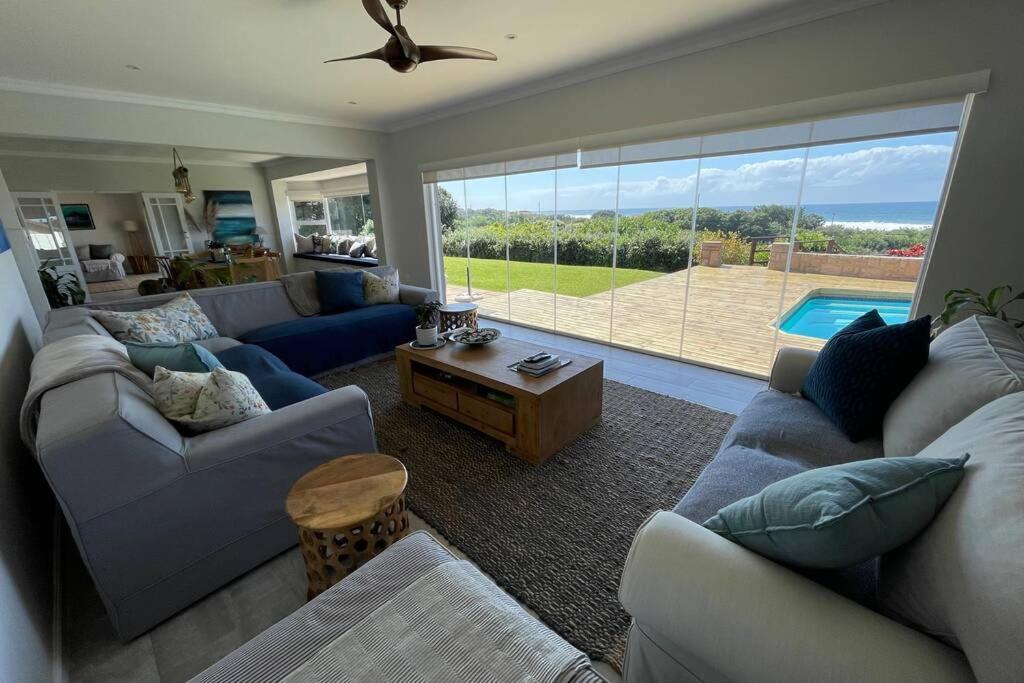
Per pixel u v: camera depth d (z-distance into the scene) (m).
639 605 0.85
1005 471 0.70
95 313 2.85
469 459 2.35
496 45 3.02
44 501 1.84
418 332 2.90
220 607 1.50
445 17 2.56
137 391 1.53
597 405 2.61
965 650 0.58
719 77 2.91
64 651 1.34
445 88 3.95
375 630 0.88
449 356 2.70
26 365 2.38
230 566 1.57
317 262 8.46
